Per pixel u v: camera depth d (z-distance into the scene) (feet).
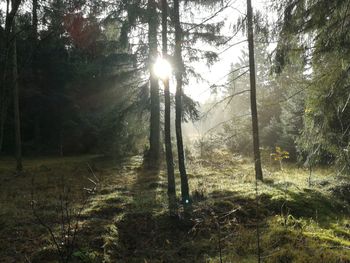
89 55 67.67
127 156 74.33
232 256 24.91
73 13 25.45
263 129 78.59
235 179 47.73
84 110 92.12
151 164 59.93
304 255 24.13
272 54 32.91
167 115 39.86
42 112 92.22
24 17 22.99
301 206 34.35
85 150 94.17
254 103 47.34
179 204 34.53
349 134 30.81
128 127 65.92
